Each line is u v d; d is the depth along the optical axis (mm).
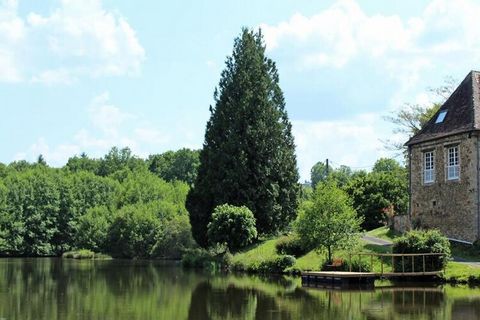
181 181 131125
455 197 40125
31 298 28172
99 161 157875
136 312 23219
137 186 118750
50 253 107188
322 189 38906
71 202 111688
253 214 54750
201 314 22500
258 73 59344
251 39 60406
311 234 38219
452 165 40812
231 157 56344
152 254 83938
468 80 43094
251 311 22953
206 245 57969
